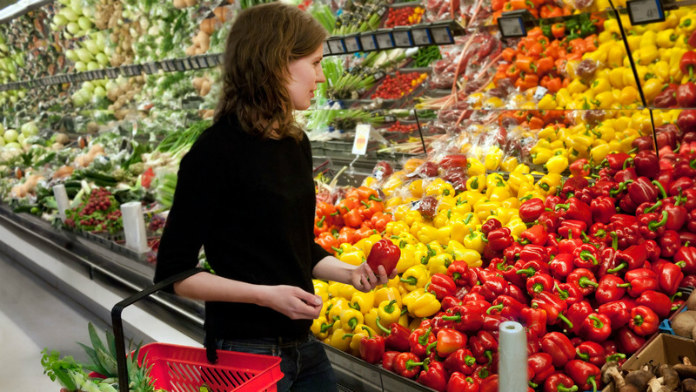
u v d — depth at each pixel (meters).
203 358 1.86
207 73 5.43
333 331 2.83
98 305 4.53
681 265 2.55
